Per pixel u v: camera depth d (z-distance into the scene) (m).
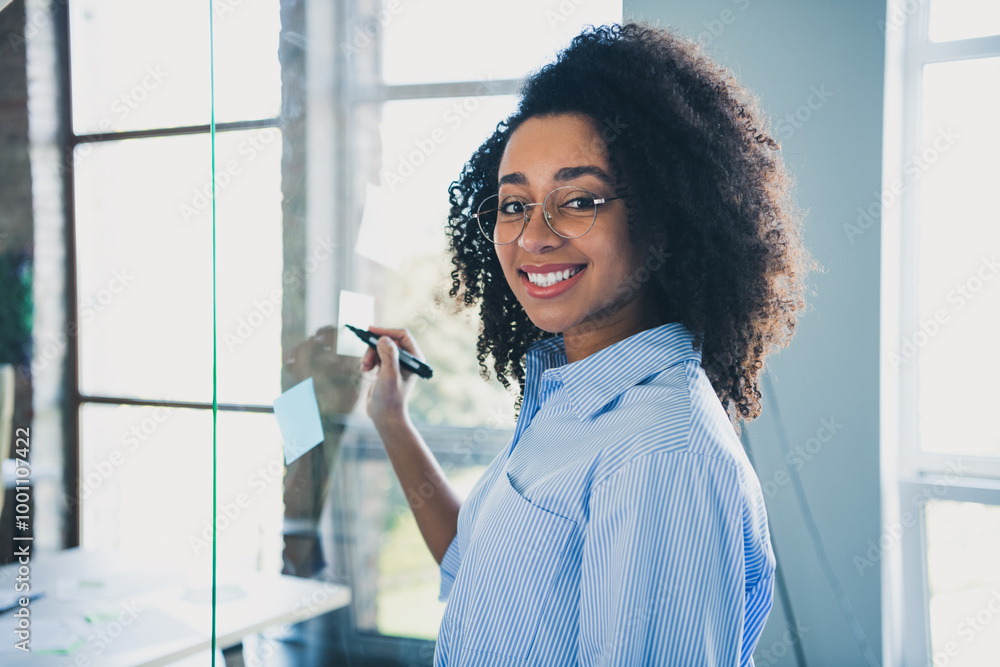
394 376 1.12
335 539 1.08
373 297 1.25
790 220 0.83
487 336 1.00
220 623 0.92
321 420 1.05
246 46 0.95
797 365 1.95
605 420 0.63
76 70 1.75
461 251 1.00
